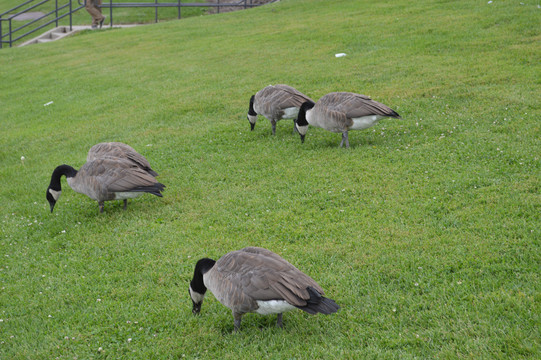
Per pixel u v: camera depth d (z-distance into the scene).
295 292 4.77
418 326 5.34
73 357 5.45
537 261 6.12
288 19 24.30
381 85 13.84
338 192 8.53
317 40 19.59
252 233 7.59
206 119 13.27
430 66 14.74
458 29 17.70
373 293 5.96
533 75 12.82
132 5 30.14
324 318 5.67
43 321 6.12
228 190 9.16
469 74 13.58
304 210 8.12
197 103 14.44
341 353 5.03
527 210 7.22
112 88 17.45
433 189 8.20
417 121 11.17
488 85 12.70
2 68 22.44
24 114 16.25
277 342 5.38
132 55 21.72
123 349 5.56
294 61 17.36
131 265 7.12
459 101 12.00
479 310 5.42
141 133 12.72
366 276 6.28
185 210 8.63
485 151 9.25
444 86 12.98
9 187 10.58
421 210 7.61
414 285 5.98
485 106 11.38
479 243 6.57
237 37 22.19
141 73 18.70
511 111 10.91
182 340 5.62
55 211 9.21
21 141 13.65
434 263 6.29
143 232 7.96
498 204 7.48
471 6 20.41
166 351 5.44
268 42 20.41
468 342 4.95
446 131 10.43
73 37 27.89
